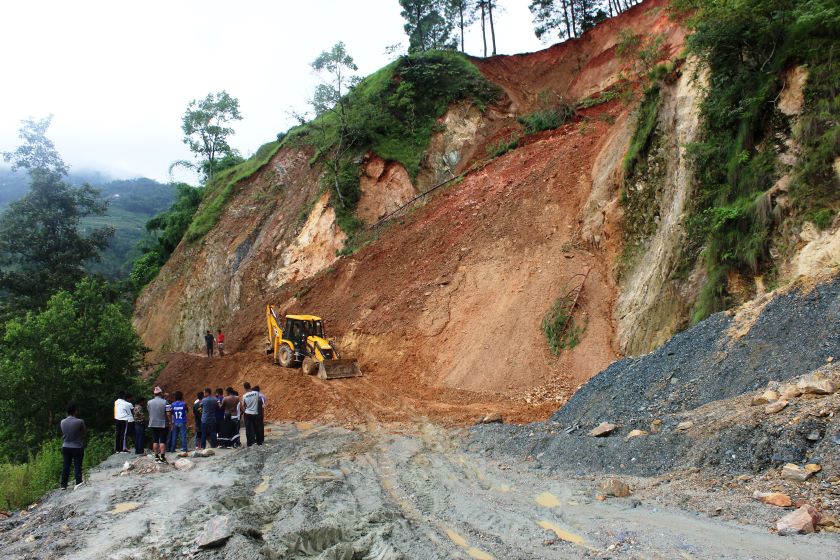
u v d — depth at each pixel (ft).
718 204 43.19
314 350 61.62
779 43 41.81
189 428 56.08
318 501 25.98
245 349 84.17
